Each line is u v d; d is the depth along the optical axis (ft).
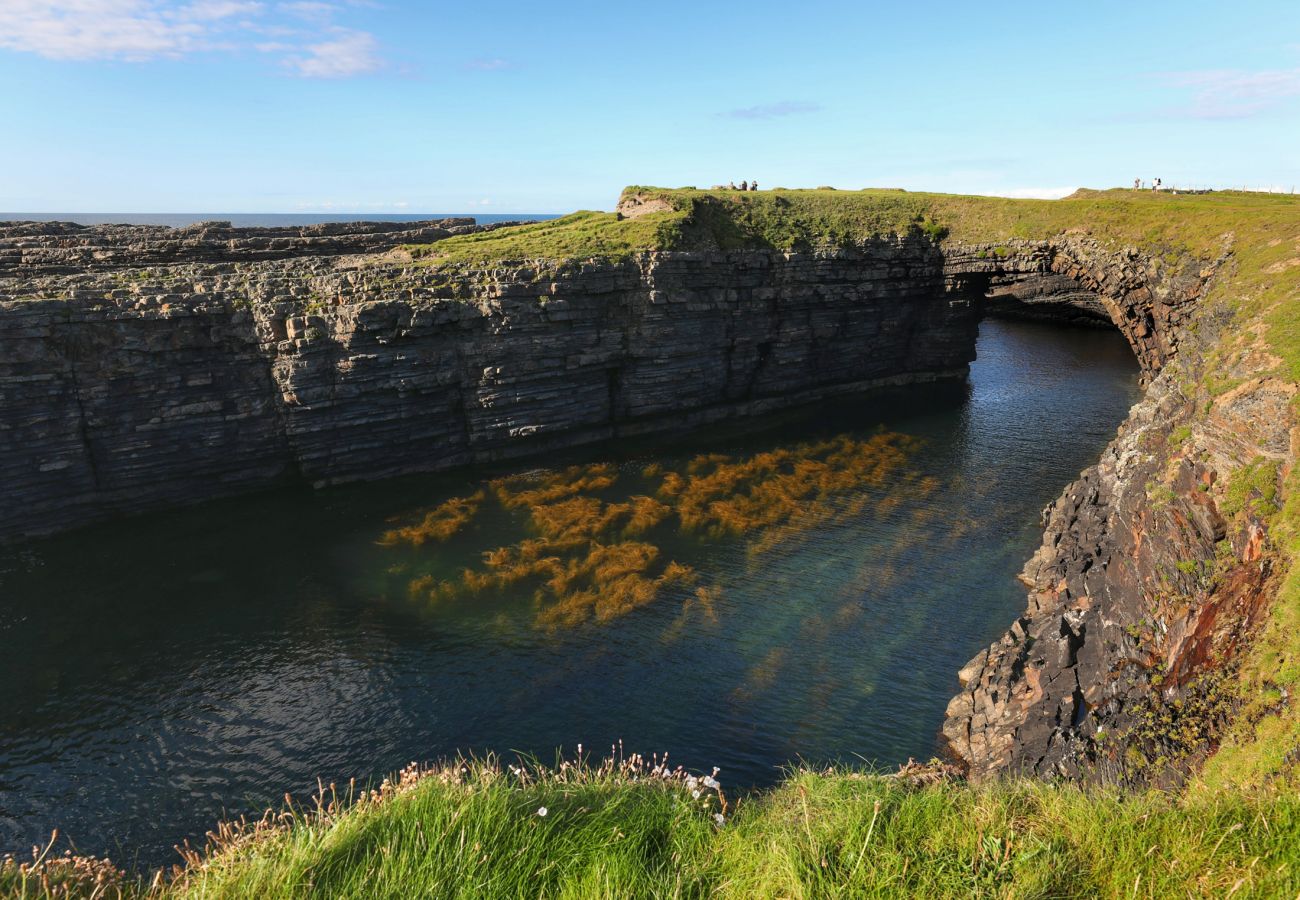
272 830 24.50
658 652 102.89
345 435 163.94
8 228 235.40
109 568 128.88
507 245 207.51
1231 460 73.31
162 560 131.95
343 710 91.86
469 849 21.70
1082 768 65.16
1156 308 193.36
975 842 22.84
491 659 102.37
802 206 271.28
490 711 90.84
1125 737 63.98
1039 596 106.83
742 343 227.61
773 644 104.37
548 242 209.26
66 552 133.90
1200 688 59.62
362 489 166.20
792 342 239.50
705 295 214.07
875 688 93.61
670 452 196.95
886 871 21.39
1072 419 220.02
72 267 188.24
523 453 191.93
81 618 113.29
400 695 94.58
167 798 77.66
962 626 108.27
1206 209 205.98
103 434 141.38
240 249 225.56
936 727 85.76
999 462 183.42
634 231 220.02
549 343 185.78
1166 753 58.65
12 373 130.21
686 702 91.56
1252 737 50.01
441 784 26.07
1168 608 70.54
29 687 96.84
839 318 250.98
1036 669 84.38
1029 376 278.26
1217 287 137.28
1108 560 91.30
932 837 23.38
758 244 240.73
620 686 95.20
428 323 167.43
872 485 169.58
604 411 203.51
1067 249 232.12
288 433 158.71
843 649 102.83
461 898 19.98
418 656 103.45
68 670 100.53
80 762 83.25
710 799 28.63
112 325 139.85
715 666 99.25
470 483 171.22
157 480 149.59
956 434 208.44
